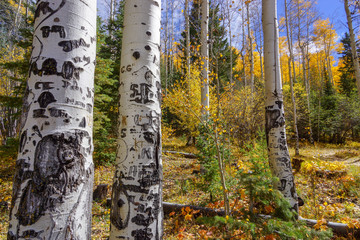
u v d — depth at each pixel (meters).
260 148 4.27
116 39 10.56
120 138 1.89
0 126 12.86
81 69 1.08
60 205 0.92
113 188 1.83
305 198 4.80
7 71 11.95
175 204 4.19
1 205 4.61
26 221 0.87
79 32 1.09
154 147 1.86
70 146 0.98
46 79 0.99
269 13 3.84
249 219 2.73
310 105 19.20
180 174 7.00
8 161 8.03
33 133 0.95
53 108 0.98
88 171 1.07
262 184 2.85
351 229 3.27
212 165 4.30
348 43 25.94
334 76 36.00
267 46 3.84
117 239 1.67
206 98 6.18
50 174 0.92
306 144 16.33
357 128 16.48
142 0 1.98
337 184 5.57
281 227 2.51
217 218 2.61
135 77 1.89
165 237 3.22
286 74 33.56
